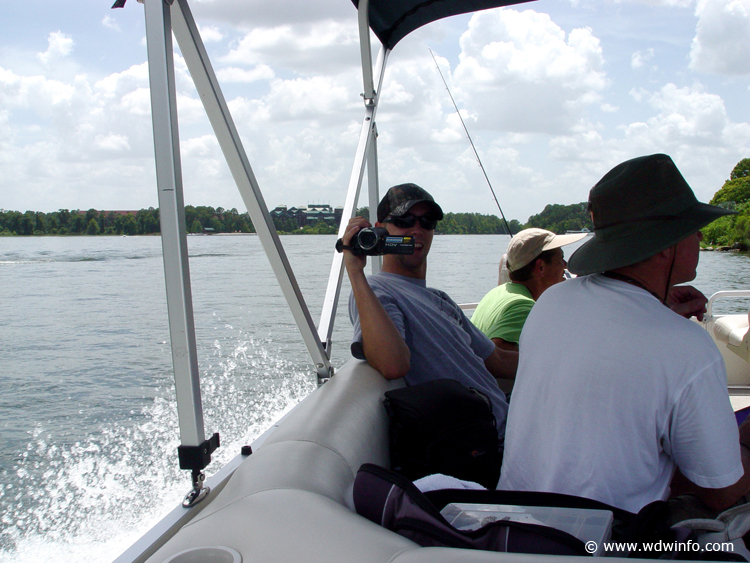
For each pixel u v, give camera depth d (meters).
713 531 0.91
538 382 1.02
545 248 2.40
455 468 1.50
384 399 1.59
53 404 4.59
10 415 4.21
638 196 1.00
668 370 0.88
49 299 11.33
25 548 1.96
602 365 0.92
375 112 2.43
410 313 1.87
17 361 6.39
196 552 0.67
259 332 7.78
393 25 2.53
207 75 1.23
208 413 3.77
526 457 1.03
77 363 6.31
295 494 0.81
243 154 1.39
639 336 0.90
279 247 1.51
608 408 0.91
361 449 1.25
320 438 1.16
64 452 3.36
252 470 0.96
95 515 2.30
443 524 0.73
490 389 1.95
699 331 0.90
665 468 0.97
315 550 0.65
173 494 2.51
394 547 0.65
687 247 1.01
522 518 0.82
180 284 0.95
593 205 1.07
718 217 0.97
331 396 1.46
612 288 1.00
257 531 0.70
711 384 0.87
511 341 2.32
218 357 6.04
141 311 10.20
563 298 1.05
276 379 4.91
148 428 3.91
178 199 0.95
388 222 2.01
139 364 6.30
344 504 0.94
